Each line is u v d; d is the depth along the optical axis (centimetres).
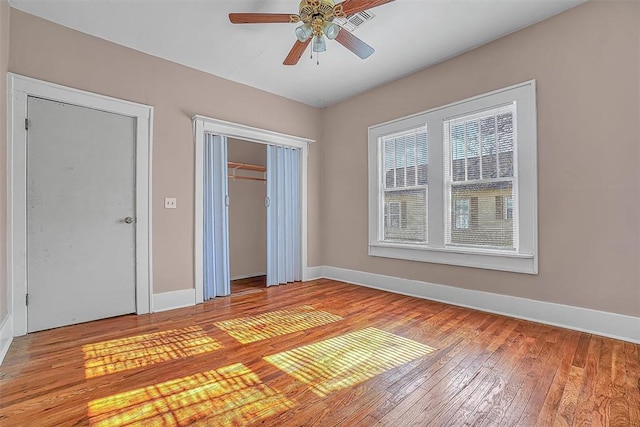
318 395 164
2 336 217
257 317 295
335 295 377
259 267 526
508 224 295
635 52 229
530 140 278
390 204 401
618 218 235
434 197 349
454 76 333
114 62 296
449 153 339
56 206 265
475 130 319
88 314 280
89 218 281
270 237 426
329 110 479
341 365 197
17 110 245
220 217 375
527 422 141
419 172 368
